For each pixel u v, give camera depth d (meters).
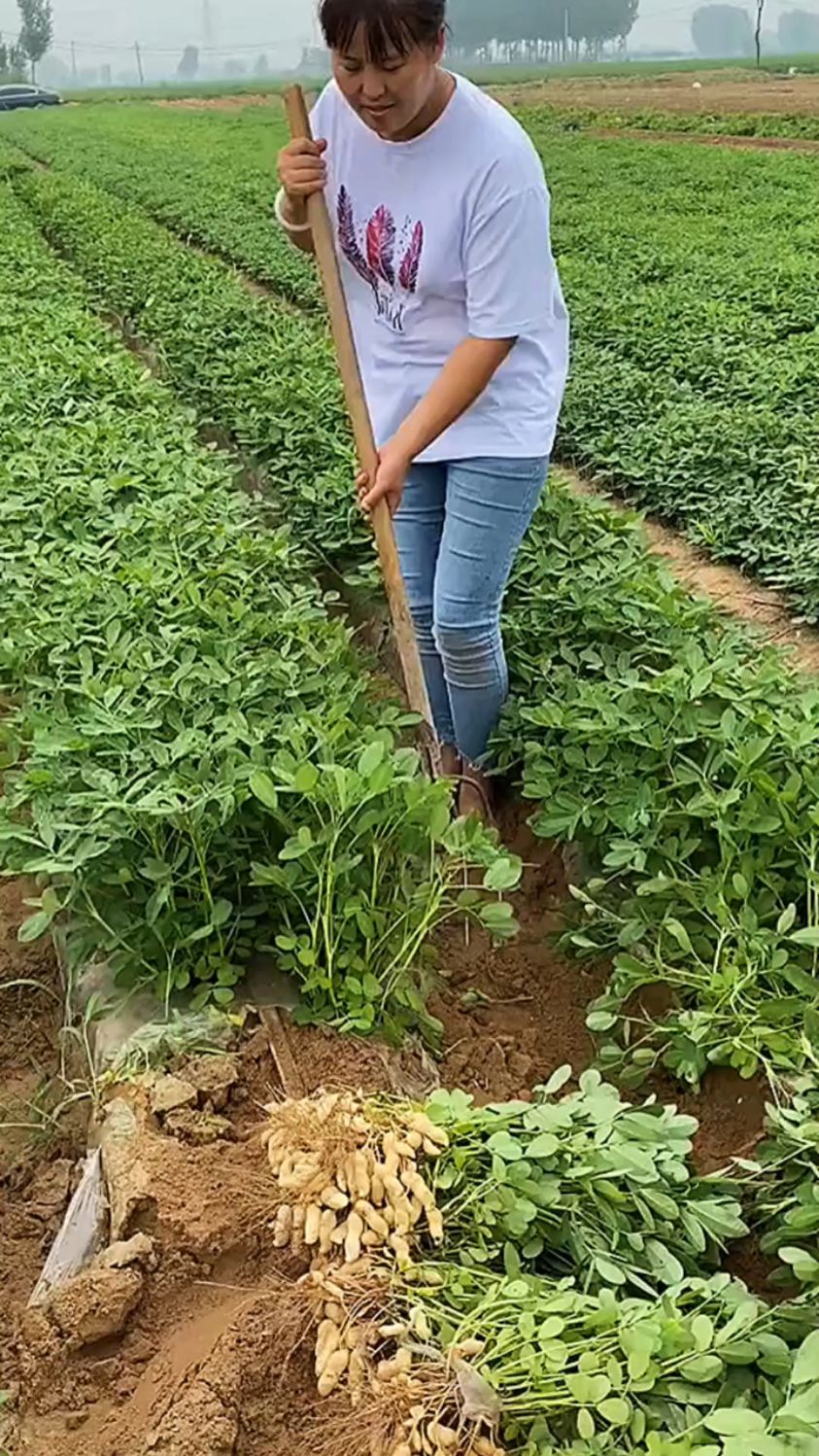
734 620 6.60
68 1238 3.02
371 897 3.64
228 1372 2.64
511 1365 2.43
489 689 4.71
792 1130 3.03
